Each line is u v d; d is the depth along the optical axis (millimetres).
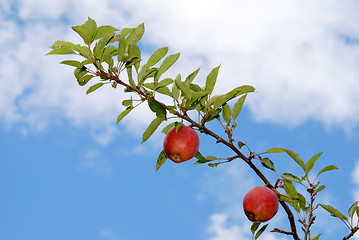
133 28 1700
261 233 1811
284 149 1793
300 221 1814
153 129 1767
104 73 1688
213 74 1737
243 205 1798
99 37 1686
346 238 1769
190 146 1769
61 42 1670
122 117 1757
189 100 1724
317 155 1791
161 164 1861
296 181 1800
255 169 1799
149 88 1763
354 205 1777
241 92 1781
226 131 1794
